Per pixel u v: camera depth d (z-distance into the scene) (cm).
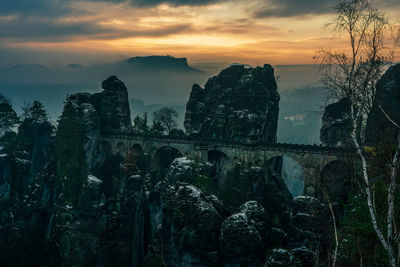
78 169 9519
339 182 6488
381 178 2128
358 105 1709
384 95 3997
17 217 9406
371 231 2206
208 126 10600
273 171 9188
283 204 7950
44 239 9062
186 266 5550
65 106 10081
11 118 11219
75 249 8238
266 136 10494
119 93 11525
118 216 8038
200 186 7531
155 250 7200
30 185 10194
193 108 11788
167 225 5950
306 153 7475
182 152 9356
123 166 9838
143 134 10106
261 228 5350
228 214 5928
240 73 11519
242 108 10506
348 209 2720
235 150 8619
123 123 11462
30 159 10588
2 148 9881
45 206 9400
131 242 7881
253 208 5591
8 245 8800
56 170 9569
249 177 8025
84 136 10012
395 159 1499
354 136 1675
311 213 5372
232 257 5012
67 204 9125
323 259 4194
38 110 11125
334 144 7888
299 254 4588
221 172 9319
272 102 10869
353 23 1641
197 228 5428
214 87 11775
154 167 9944
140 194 8325
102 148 10700
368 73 1612
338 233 2950
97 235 8100
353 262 2480
